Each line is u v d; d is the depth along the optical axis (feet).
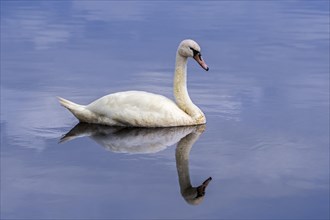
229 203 48.16
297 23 116.37
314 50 96.99
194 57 65.57
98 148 58.49
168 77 82.94
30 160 55.83
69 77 82.79
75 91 77.30
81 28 110.52
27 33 106.83
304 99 74.02
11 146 59.11
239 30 110.01
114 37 104.42
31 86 78.89
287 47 98.73
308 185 51.29
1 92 76.23
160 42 101.14
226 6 132.05
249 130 63.77
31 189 50.08
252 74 84.23
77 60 91.09
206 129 64.23
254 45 99.86
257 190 50.37
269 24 115.03
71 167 54.34
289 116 68.13
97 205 47.55
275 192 50.01
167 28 110.83
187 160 56.13
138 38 103.76
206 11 126.11
